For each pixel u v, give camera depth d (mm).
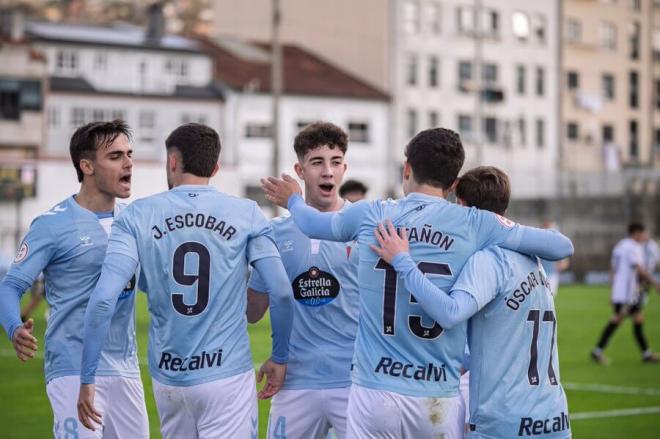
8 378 43562
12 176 130125
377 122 175875
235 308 17703
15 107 151625
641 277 50812
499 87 191875
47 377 18984
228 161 155125
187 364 17375
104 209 19250
